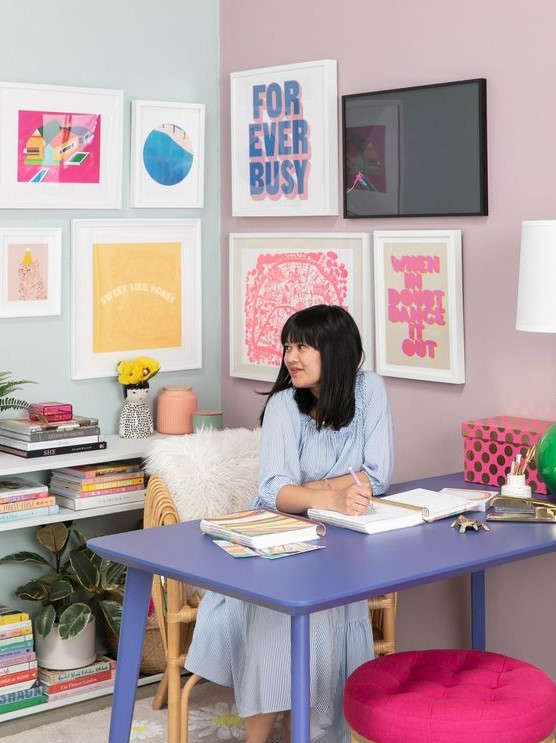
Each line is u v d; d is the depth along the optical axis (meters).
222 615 2.86
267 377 4.09
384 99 3.56
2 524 3.45
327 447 2.92
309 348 2.84
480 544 2.50
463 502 2.81
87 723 3.50
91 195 3.89
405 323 3.57
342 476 2.93
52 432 3.62
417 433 3.61
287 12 3.91
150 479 3.49
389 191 3.58
